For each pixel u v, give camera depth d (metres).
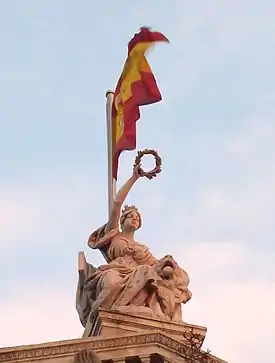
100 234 58.53
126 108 62.81
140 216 58.50
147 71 62.88
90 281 55.03
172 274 54.53
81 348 49.34
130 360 49.72
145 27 63.69
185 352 49.97
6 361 48.56
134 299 53.44
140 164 58.31
